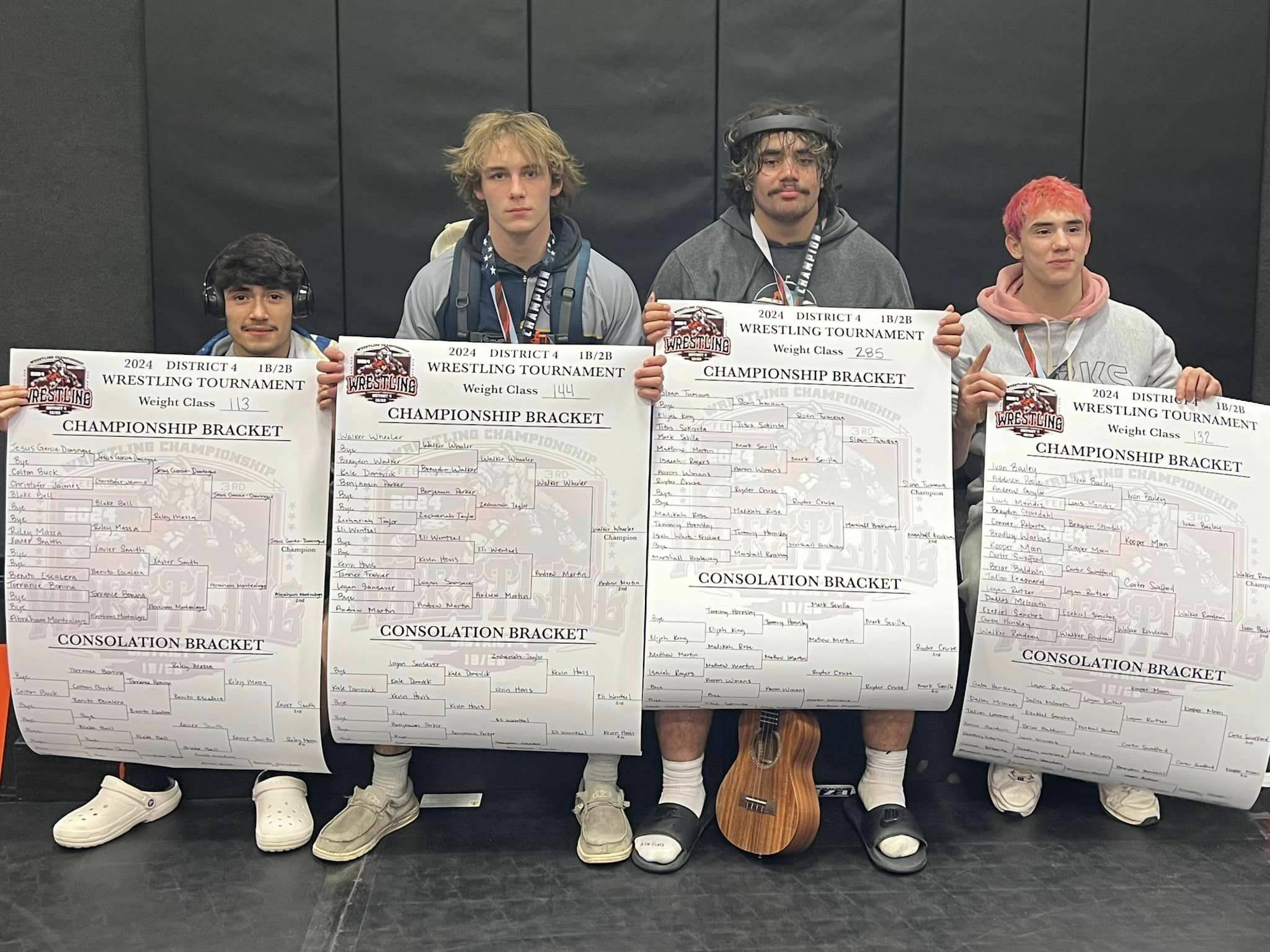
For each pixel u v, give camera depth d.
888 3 2.69
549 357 1.77
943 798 2.05
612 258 2.77
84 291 2.70
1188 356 2.82
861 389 1.81
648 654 1.74
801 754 1.75
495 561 1.76
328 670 1.76
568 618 1.76
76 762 2.03
